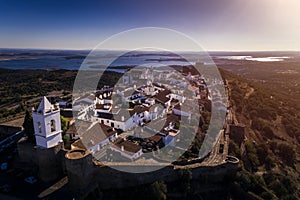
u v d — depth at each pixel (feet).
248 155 165.58
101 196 99.96
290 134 236.43
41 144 102.27
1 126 169.89
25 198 89.45
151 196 103.35
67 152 100.07
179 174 115.34
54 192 93.66
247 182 123.54
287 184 148.25
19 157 117.70
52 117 100.17
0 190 94.48
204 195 117.60
